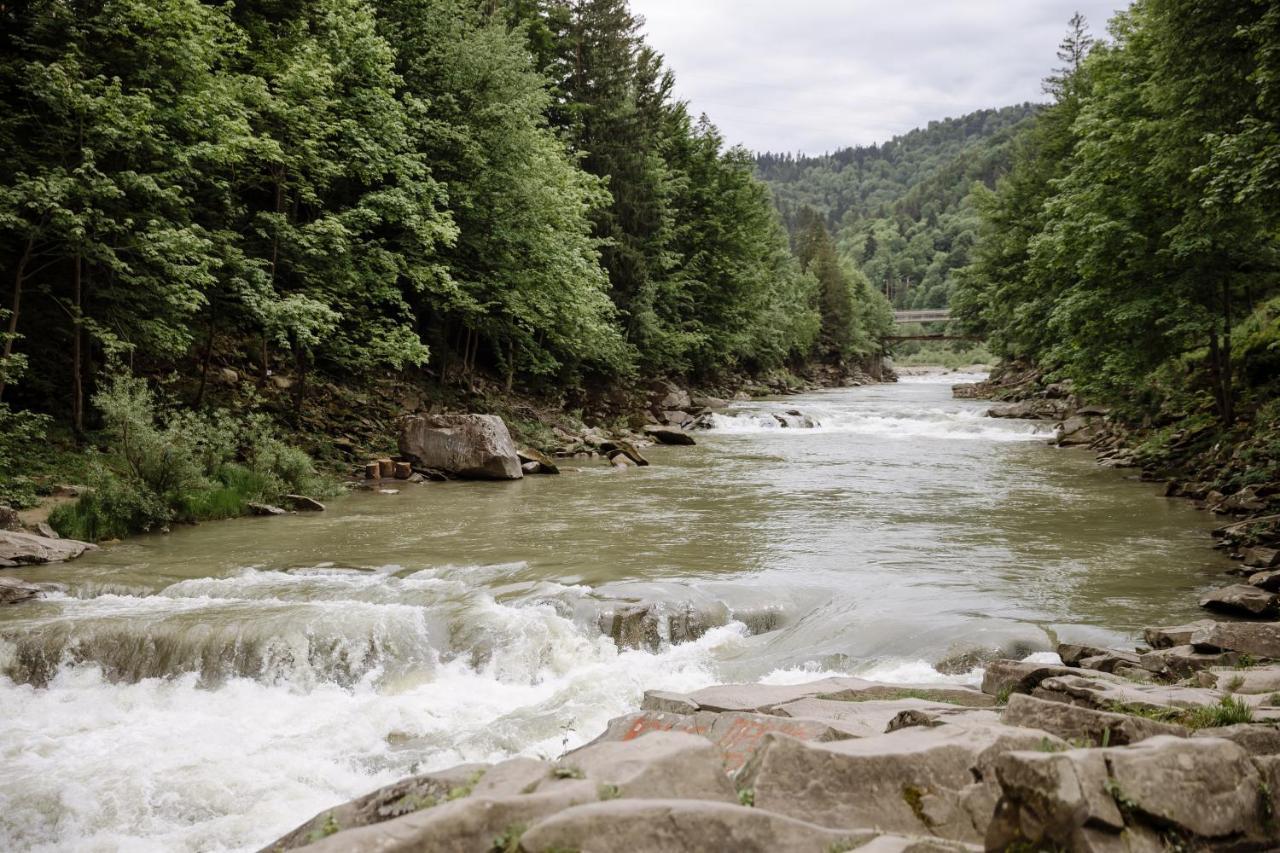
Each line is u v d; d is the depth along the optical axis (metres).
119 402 15.77
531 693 8.88
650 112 49.91
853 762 4.05
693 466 25.47
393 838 3.25
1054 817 3.22
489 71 28.33
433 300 27.61
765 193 62.41
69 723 8.23
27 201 15.05
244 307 20.67
